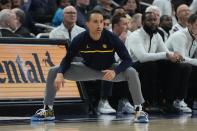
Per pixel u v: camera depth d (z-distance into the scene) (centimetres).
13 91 1212
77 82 1283
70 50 1060
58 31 1388
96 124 1021
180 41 1405
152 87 1340
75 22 1461
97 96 1345
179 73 1362
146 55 1323
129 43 1352
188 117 1223
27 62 1241
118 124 1024
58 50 1278
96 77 1097
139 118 1063
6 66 1218
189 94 1468
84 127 958
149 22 1347
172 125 1007
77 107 1266
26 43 1250
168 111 1372
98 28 1044
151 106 1358
